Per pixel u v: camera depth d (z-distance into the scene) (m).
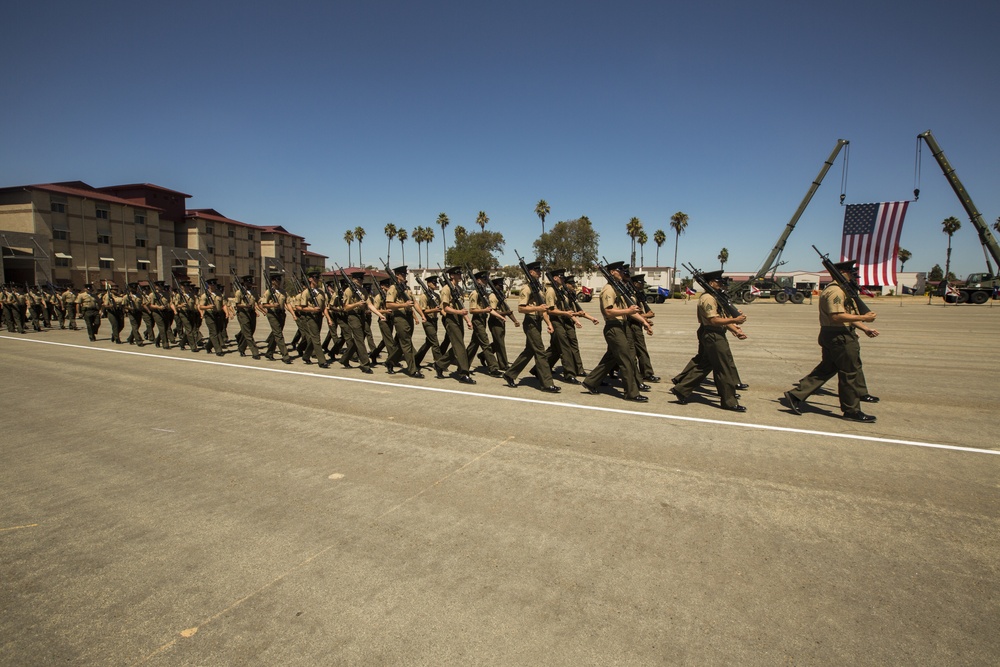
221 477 4.80
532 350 8.41
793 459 5.14
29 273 40.16
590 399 7.79
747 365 11.01
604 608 2.90
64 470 5.02
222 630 2.77
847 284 6.55
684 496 4.31
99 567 3.37
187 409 7.27
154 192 50.22
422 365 10.95
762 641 2.64
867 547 3.53
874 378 9.47
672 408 7.22
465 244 70.50
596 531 3.74
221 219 56.78
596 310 30.44
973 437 5.87
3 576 3.29
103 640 2.71
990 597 3.00
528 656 2.54
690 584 3.12
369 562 3.38
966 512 4.02
